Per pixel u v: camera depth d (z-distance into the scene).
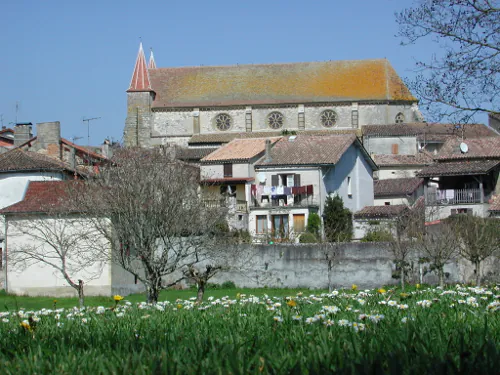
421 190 76.56
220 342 10.31
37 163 55.84
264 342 10.38
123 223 33.94
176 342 10.70
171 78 124.44
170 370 8.61
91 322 13.49
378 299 15.43
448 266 43.09
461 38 23.20
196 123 120.31
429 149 102.75
